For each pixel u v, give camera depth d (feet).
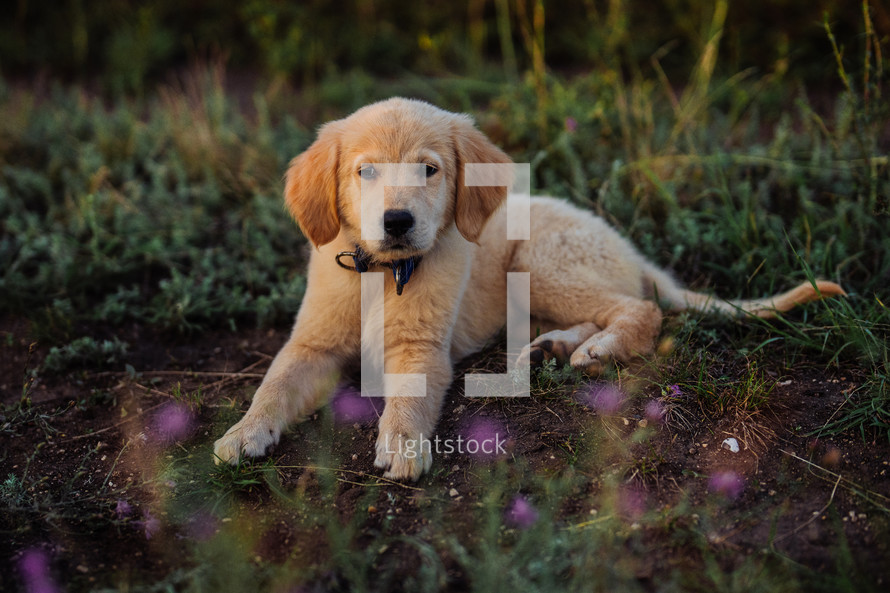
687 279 12.37
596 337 9.92
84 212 13.38
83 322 11.82
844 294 9.90
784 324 10.50
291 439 8.99
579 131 15.01
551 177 13.99
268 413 8.78
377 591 6.60
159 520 7.72
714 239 12.39
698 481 7.79
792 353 9.92
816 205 12.69
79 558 7.22
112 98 21.26
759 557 6.84
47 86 21.88
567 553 6.93
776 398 8.89
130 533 7.57
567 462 8.11
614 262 11.02
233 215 14.25
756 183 14.14
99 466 8.73
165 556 7.25
